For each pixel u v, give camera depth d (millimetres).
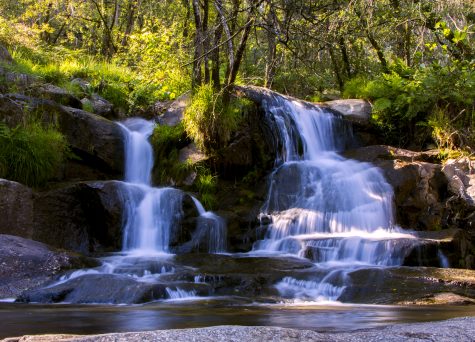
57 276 6930
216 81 11773
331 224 10367
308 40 9398
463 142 12406
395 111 13781
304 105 13133
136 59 16797
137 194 9852
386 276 7312
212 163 11336
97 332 4125
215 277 7105
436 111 13031
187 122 11586
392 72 14648
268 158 11812
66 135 10867
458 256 9078
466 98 12820
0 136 9609
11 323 4547
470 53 13930
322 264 8445
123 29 24391
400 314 5352
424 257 8656
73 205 9586
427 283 7113
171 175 11336
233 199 11008
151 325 4480
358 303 6508
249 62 16203
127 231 9570
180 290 6527
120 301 6059
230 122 11414
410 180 10914
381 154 12055
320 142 12969
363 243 8883
